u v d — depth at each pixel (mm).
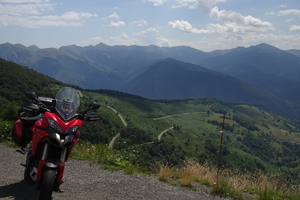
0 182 5824
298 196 7617
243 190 7637
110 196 5562
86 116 5777
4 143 10898
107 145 10516
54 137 4742
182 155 91938
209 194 6820
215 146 142625
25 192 5418
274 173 8367
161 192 6285
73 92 5852
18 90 130750
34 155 5078
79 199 5188
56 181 5035
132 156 9547
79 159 9086
